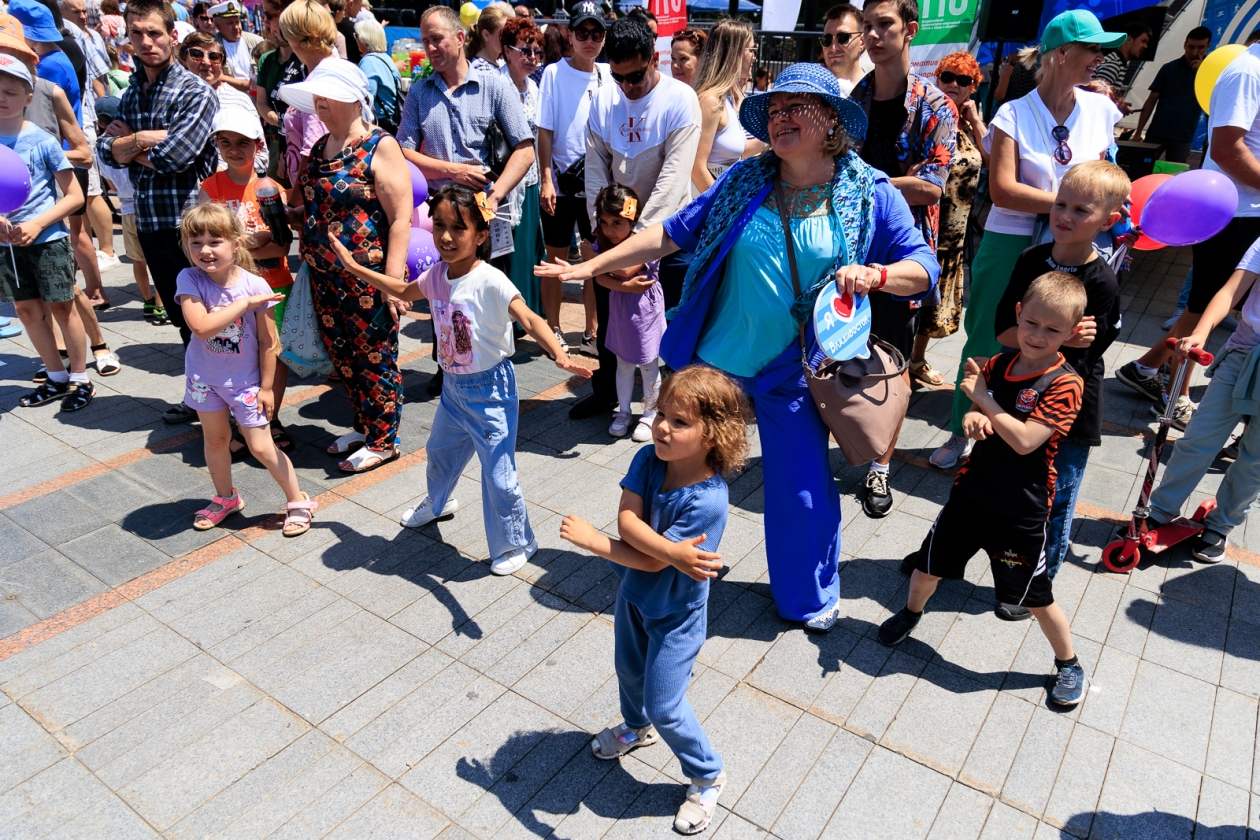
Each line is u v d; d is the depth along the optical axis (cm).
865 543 400
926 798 264
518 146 538
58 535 397
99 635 333
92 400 539
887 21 384
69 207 486
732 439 221
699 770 250
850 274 275
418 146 534
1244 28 925
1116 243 392
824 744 284
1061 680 302
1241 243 475
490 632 336
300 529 399
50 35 623
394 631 336
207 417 383
